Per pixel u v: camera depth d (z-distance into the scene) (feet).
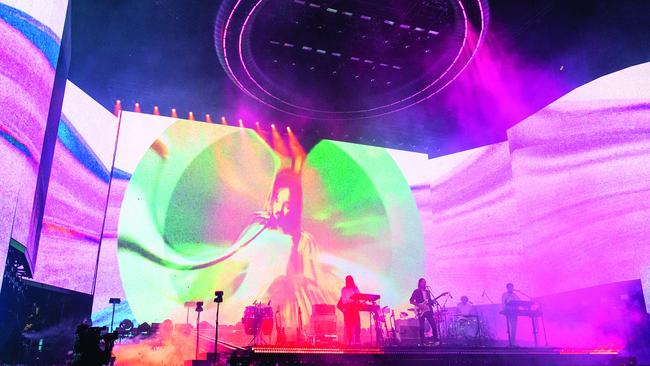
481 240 55.16
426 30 40.22
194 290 49.11
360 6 37.42
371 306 36.99
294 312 51.47
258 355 29.09
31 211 28.43
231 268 50.88
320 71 45.88
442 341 41.16
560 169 46.24
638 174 38.52
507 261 52.75
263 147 55.52
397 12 38.06
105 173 48.19
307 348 29.96
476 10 36.52
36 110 26.00
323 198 56.13
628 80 39.45
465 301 49.75
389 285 55.93
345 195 57.11
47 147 34.47
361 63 44.78
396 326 45.70
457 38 40.60
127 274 47.21
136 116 51.44
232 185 53.11
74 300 43.70
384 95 49.62
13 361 35.94
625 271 38.70
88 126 45.93
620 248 39.27
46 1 26.04
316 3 37.09
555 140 47.09
